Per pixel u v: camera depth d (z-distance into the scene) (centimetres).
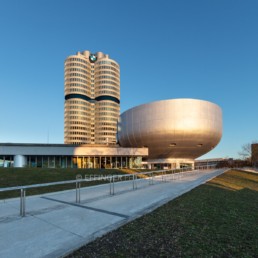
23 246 455
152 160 5450
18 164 3650
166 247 443
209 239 492
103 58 12262
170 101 4591
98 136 11775
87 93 11906
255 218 701
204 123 4616
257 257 416
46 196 1051
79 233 530
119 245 450
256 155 6612
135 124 5038
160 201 889
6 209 780
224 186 1469
